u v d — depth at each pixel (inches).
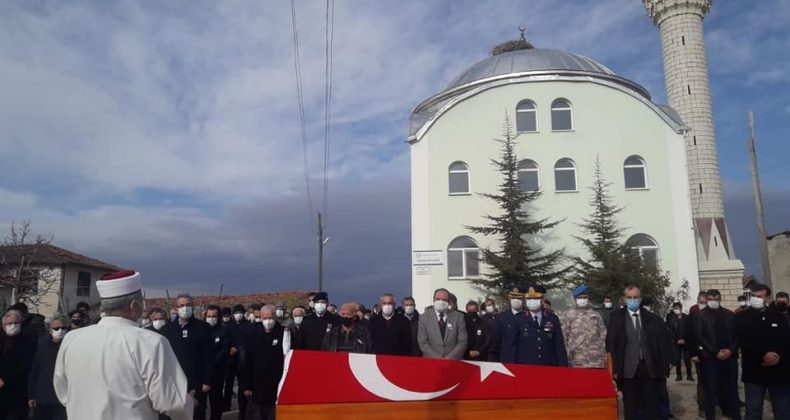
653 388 361.4
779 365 345.4
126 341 151.6
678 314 655.1
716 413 462.3
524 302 381.7
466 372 269.7
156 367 151.9
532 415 268.8
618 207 1074.1
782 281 1473.9
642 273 925.8
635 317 370.0
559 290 1024.2
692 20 1520.7
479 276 1053.2
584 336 375.2
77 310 427.5
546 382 273.7
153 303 1211.2
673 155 1091.3
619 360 363.9
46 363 356.5
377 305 580.4
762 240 887.1
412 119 1177.4
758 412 350.0
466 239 1074.7
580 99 1113.4
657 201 1076.5
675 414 466.9
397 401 259.8
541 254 1063.6
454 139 1107.3
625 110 1107.3
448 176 1098.1
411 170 1104.2
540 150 1098.7
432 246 1071.6
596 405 274.1
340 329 374.0
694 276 1045.2
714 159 1453.0
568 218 1074.7
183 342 373.1
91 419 146.4
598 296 927.0
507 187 1021.2
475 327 463.5
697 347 416.8
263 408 400.8
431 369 266.7
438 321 390.0
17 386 371.9
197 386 375.6
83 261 1637.6
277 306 587.8
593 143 1098.1
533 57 1285.7
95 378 149.1
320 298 398.9
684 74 1502.2
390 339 411.2
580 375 277.7
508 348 371.2
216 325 482.0
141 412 150.1
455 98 1118.4
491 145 1101.1
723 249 1327.5
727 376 416.5
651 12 1600.6
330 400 255.4
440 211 1082.7
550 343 367.6
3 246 1310.3
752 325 354.0
